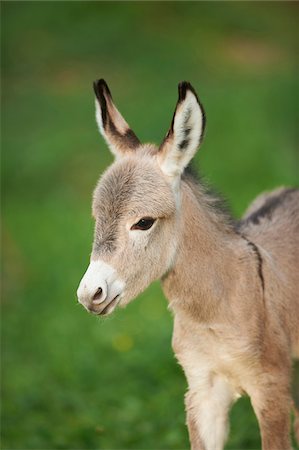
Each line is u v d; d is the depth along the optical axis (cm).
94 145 4275
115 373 2106
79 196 3772
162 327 2294
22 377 2173
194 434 1362
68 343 2375
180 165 1264
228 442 1677
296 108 4350
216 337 1327
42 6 6519
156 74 5350
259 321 1325
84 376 2112
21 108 5003
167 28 6097
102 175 1292
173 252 1276
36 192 3912
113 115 1336
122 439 1762
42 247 3238
